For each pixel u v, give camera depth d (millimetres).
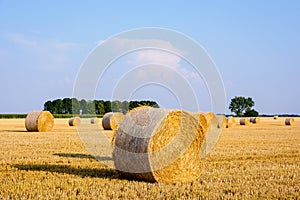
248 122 46562
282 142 21172
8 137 23578
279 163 13094
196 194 8461
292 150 17016
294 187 9164
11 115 74688
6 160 13328
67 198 7871
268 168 12008
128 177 10195
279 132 30703
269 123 51031
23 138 22812
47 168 11656
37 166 12000
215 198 8023
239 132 30609
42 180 9789
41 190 8570
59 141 20938
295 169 11836
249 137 25047
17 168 11500
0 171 11078
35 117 29609
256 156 14953
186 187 9258
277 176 10594
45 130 30047
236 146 18781
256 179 10180
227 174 10930
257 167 12203
